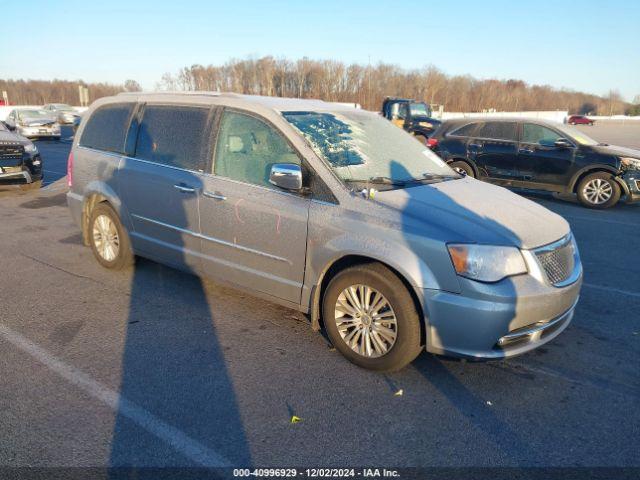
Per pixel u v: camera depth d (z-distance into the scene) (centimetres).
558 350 387
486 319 306
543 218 363
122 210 504
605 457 270
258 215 386
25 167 957
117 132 515
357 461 264
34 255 603
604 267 595
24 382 330
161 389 325
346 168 375
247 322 426
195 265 447
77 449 268
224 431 285
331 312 361
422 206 343
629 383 343
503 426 295
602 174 948
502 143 1045
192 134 443
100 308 450
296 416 300
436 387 334
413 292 326
